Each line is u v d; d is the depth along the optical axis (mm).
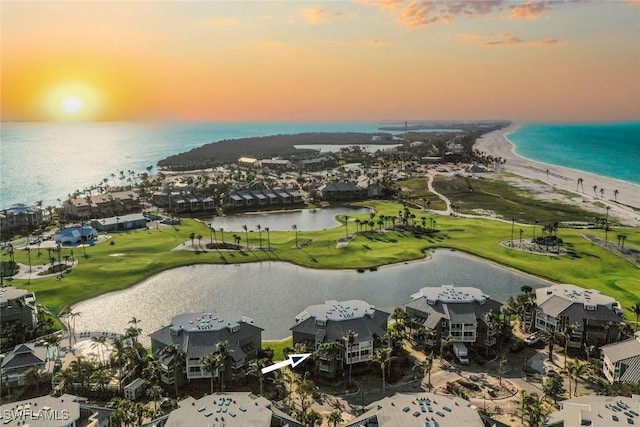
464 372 122938
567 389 113250
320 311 136375
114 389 112312
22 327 138500
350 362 123750
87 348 133500
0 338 132000
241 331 127062
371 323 132750
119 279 190375
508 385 116312
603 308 137250
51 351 130750
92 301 171500
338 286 188000
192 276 198375
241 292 181500
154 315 161250
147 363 119188
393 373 120750
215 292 181500
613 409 90500
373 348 126875
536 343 136750
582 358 129250
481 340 135500
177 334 124438
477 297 145000
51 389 115062
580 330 134000
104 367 121000
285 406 106812
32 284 183250
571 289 151125
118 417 92188
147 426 91312
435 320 136250
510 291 180625
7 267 199875
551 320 139375
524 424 99500
